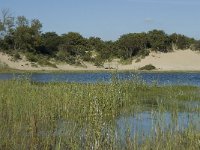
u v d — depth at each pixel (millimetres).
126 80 35344
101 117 14344
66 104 20141
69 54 120250
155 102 27656
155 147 13609
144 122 18703
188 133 14500
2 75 78312
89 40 132875
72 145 13336
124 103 23906
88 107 18047
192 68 125250
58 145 13578
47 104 20484
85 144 13656
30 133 14719
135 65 123688
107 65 121688
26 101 21375
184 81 61125
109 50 127625
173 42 137500
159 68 122938
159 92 34250
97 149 13250
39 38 117500
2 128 16000
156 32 135500
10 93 24172
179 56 132125
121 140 14328
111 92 24750
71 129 15234
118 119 18656
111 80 32156
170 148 13414
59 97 22422
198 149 13602
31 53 114688
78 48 122000
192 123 15469
